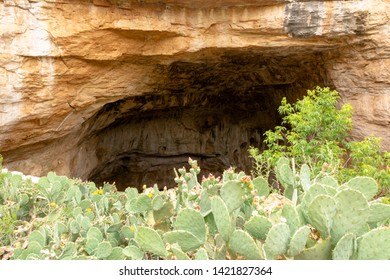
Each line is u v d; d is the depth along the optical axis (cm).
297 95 1345
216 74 1289
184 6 943
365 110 1077
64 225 419
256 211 283
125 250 303
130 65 1047
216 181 354
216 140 1716
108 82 1041
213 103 1547
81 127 1167
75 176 1278
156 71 1135
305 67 1201
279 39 1000
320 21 956
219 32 996
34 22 834
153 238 262
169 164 1708
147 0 902
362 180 314
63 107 979
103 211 479
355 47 1032
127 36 949
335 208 231
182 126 1650
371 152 788
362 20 959
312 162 802
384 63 1015
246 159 1702
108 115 1318
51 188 545
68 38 870
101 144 1459
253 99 1557
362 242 227
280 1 934
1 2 801
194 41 995
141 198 345
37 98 904
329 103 840
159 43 993
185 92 1391
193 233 264
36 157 1065
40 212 521
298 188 364
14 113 884
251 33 991
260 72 1305
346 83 1100
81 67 942
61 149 1148
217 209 249
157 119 1594
